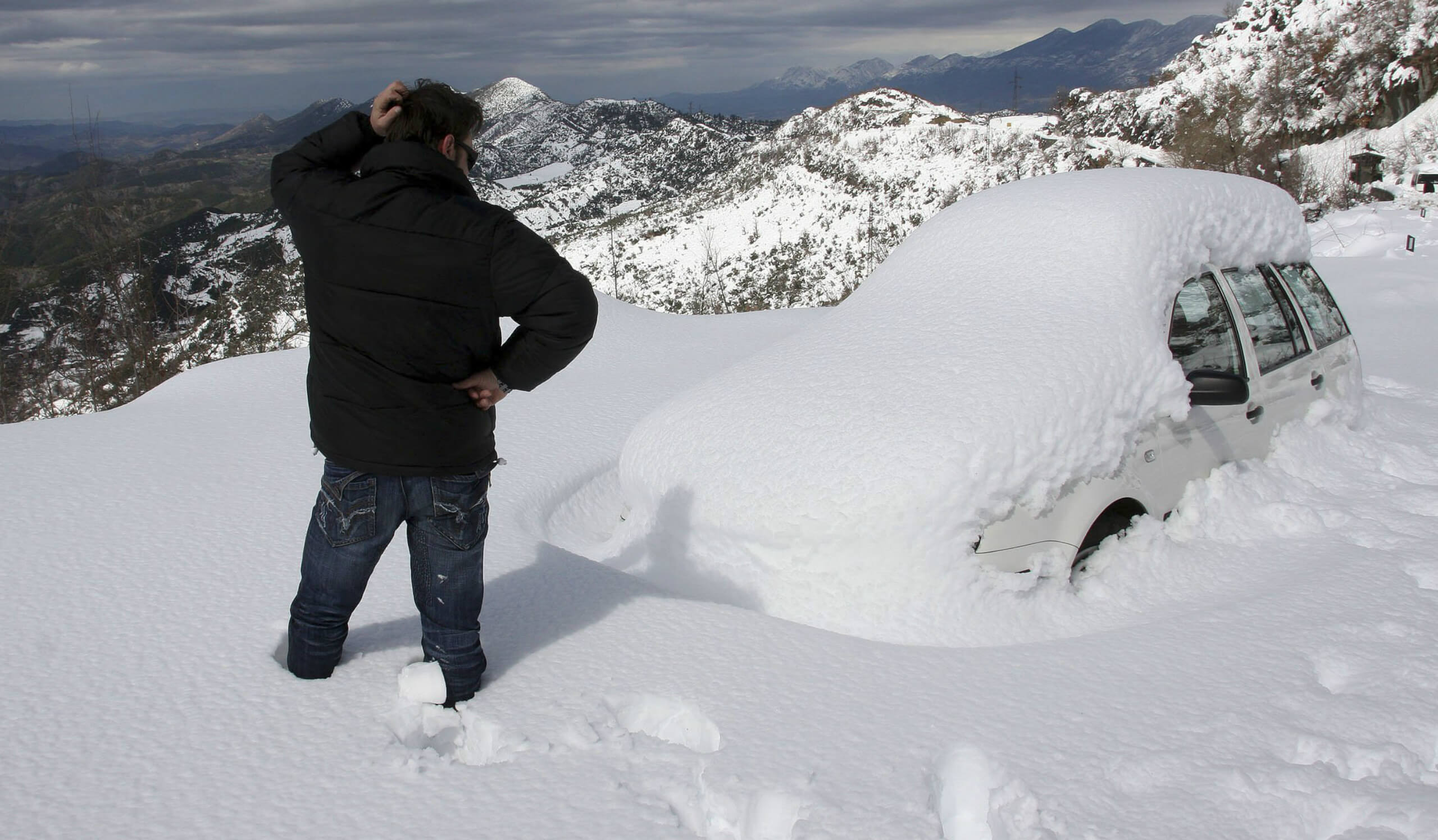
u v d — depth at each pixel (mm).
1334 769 2371
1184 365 4195
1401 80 59969
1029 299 4215
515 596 3582
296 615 2881
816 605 3518
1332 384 5102
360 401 2486
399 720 2762
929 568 3383
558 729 2652
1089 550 3768
